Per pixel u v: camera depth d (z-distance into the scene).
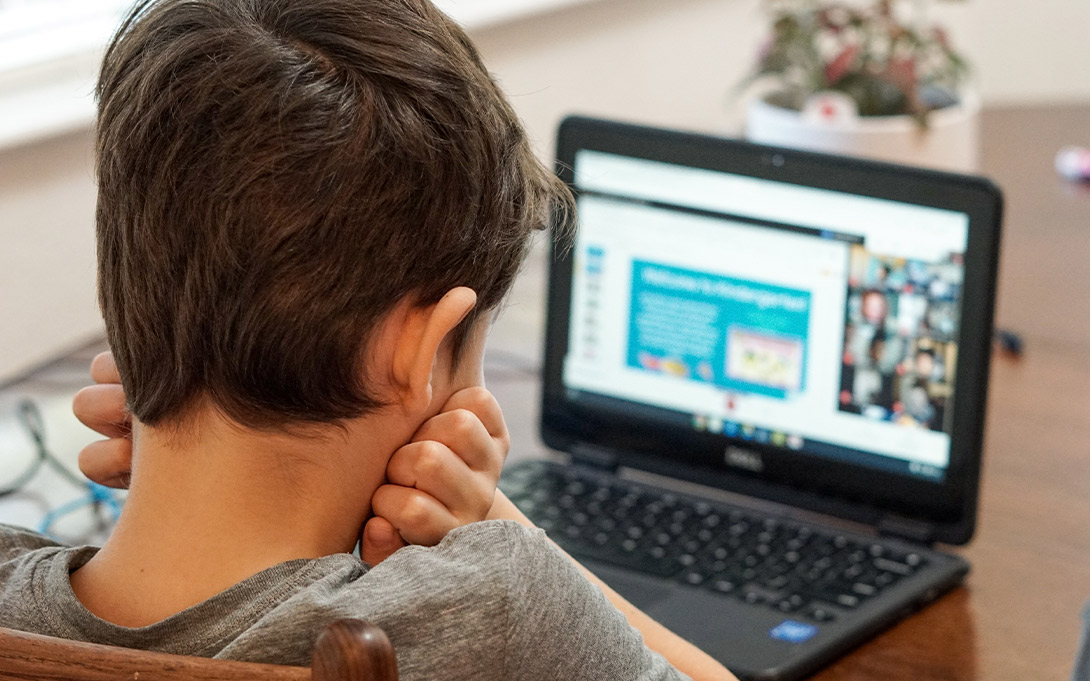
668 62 2.46
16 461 1.25
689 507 1.16
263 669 0.51
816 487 1.16
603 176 1.22
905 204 1.09
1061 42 2.98
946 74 1.93
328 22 0.58
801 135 1.74
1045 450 1.28
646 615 0.90
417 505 0.66
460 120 0.59
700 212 1.18
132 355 0.60
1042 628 0.98
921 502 1.10
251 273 0.55
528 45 2.11
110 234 0.60
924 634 0.98
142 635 0.57
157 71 0.57
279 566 0.59
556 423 1.28
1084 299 1.63
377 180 0.56
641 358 1.23
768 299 1.16
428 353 0.59
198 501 0.60
